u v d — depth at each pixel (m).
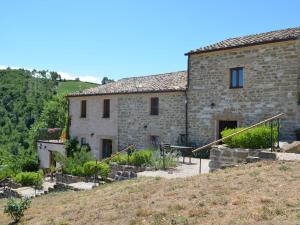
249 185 8.71
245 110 17.92
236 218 6.86
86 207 9.78
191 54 20.19
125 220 7.90
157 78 25.72
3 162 40.22
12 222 10.10
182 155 18.34
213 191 8.70
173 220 7.19
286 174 9.18
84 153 21.36
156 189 9.98
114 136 24.98
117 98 24.92
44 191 17.39
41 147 30.03
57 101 48.22
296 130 15.89
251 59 17.77
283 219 6.52
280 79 16.69
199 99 19.91
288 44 16.45
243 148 12.27
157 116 22.17
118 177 14.92
